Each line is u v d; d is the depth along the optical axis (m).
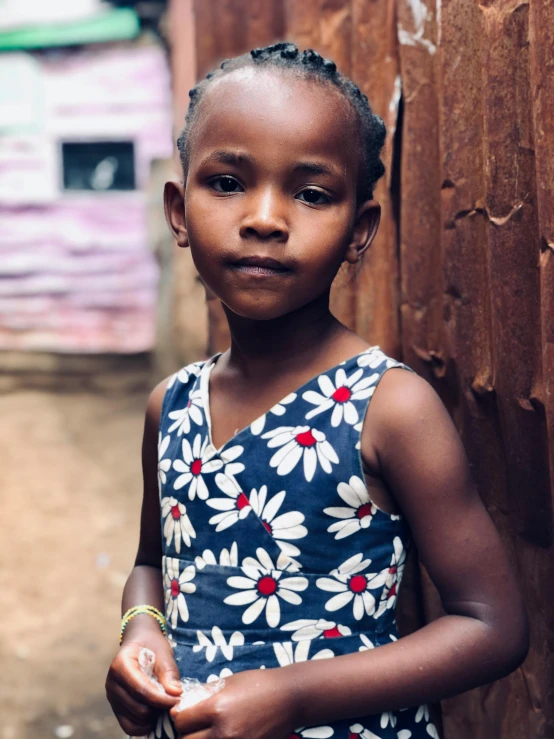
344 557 1.19
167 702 1.17
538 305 1.33
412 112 1.58
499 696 1.51
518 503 1.41
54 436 6.69
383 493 1.21
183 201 1.37
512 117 1.33
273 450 1.22
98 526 4.94
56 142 8.64
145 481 1.51
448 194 1.48
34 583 4.14
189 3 3.30
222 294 1.21
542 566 1.40
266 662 1.18
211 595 1.21
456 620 1.17
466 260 1.46
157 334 7.92
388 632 1.23
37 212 8.79
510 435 1.39
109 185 8.77
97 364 8.41
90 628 3.65
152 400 1.46
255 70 1.21
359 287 1.75
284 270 1.17
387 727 1.20
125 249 8.84
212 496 1.24
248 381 1.30
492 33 1.34
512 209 1.34
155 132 8.55
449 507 1.17
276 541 1.19
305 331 1.27
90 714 2.95
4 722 2.91
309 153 1.16
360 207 1.29
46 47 8.41
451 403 1.58
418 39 1.56
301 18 1.94
